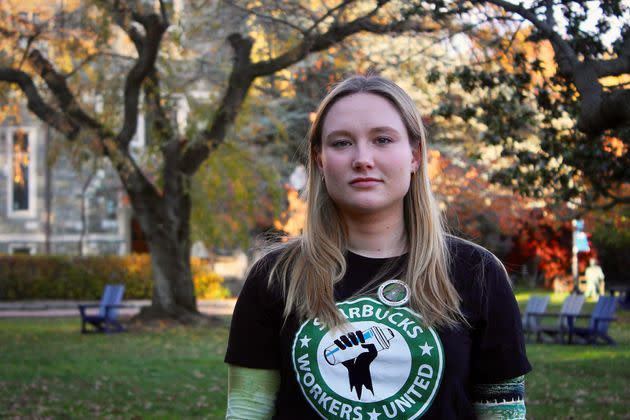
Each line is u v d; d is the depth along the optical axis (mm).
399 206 2199
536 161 9648
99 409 8469
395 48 15859
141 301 28922
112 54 18797
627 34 7258
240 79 17453
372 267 2158
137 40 18109
